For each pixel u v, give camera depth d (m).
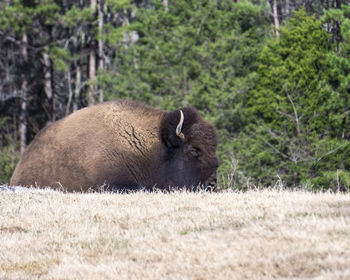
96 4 141.50
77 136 43.75
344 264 19.95
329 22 131.38
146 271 21.64
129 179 42.62
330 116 117.25
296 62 127.00
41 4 132.88
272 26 136.62
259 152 114.69
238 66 131.50
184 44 130.12
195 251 23.08
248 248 22.66
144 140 42.78
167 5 148.62
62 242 26.61
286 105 119.50
